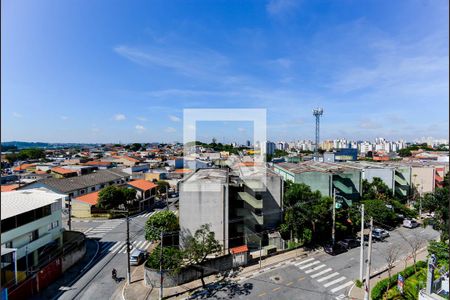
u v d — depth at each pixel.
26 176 63.72
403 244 33.97
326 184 39.81
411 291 22.12
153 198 56.25
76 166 73.50
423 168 54.38
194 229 28.69
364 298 21.34
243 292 23.31
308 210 30.72
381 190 46.22
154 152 133.50
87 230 39.50
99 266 28.00
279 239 31.86
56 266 25.41
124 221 44.00
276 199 33.69
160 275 23.72
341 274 26.33
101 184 56.06
